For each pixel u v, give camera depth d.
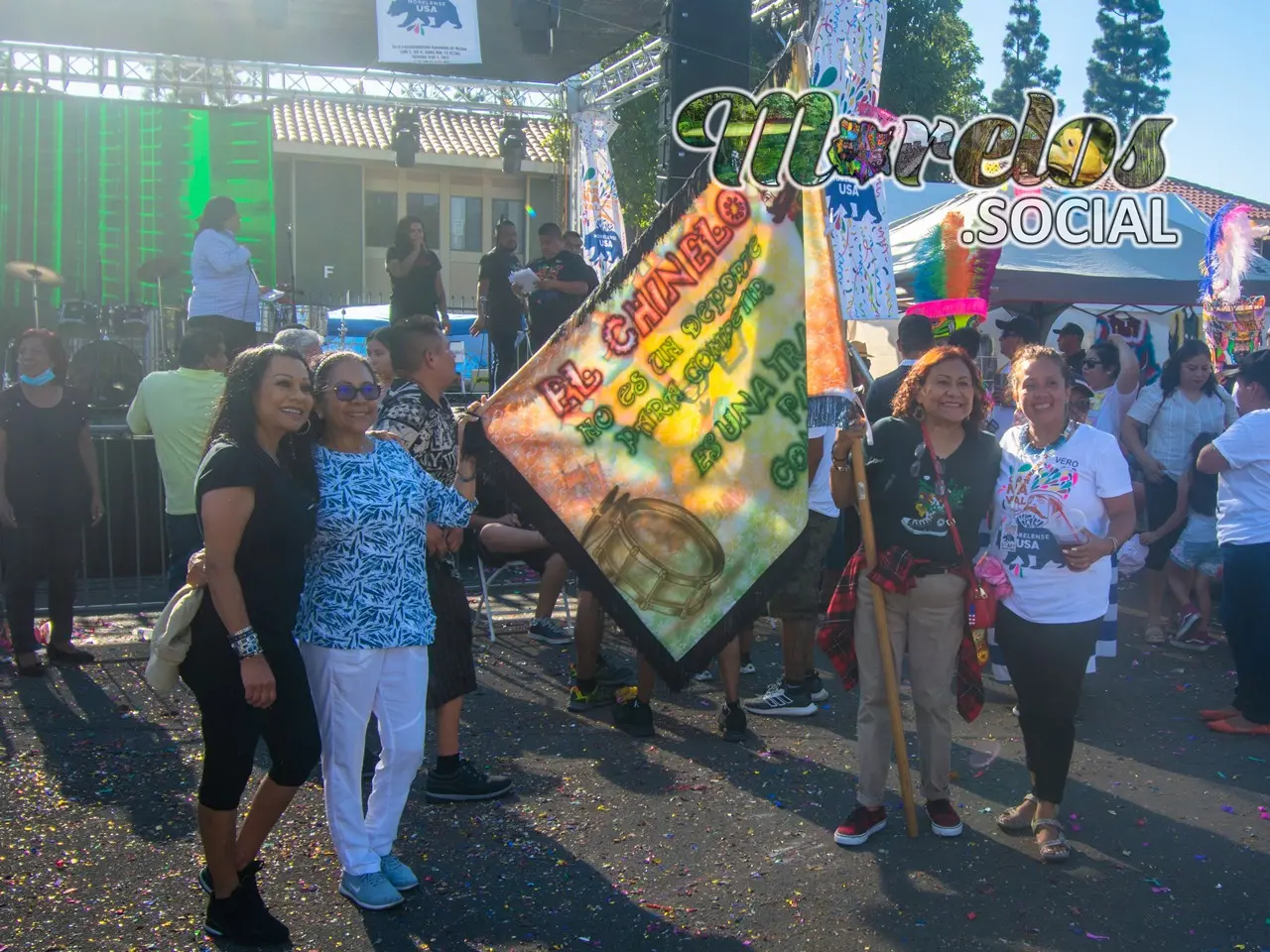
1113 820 4.58
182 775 4.91
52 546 6.43
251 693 3.30
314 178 24.83
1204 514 7.08
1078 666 4.20
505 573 9.10
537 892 3.93
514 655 6.86
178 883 3.94
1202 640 7.26
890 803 4.73
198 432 6.86
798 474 4.68
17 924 3.63
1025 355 4.34
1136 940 3.65
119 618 7.83
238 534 3.30
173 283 13.94
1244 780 5.02
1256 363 5.68
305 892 3.90
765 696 5.88
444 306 11.78
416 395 4.59
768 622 7.90
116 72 13.82
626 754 5.28
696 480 4.78
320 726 3.73
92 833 4.32
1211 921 3.77
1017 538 4.26
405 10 11.46
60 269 13.60
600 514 4.79
